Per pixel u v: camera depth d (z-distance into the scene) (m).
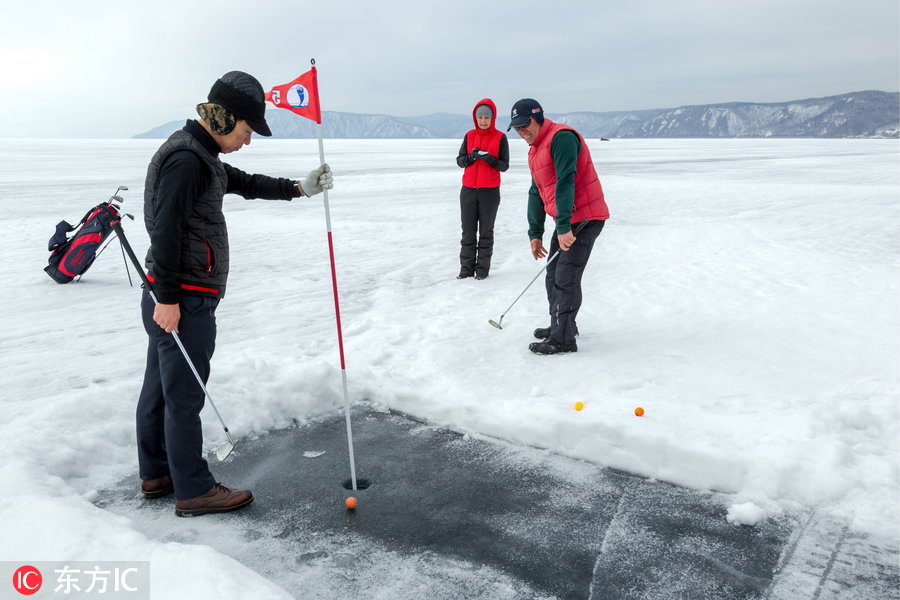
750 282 5.98
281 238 9.23
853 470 2.52
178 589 1.68
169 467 2.47
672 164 29.73
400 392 3.44
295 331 4.75
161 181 2.08
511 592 1.96
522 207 12.76
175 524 2.35
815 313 4.85
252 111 2.21
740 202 13.05
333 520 2.39
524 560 2.13
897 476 2.48
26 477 2.34
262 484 2.67
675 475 2.67
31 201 13.11
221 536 2.27
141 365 4.09
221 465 2.84
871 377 3.51
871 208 11.58
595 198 3.90
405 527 2.34
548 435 2.97
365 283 6.39
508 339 4.45
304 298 5.79
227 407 3.18
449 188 17.16
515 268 7.12
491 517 2.40
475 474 2.75
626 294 5.72
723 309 5.07
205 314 2.30
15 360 4.15
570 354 4.09
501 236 9.37
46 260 7.52
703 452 2.65
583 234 3.92
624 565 2.10
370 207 13.05
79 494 2.51
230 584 1.69
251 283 6.41
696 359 3.92
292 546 2.21
